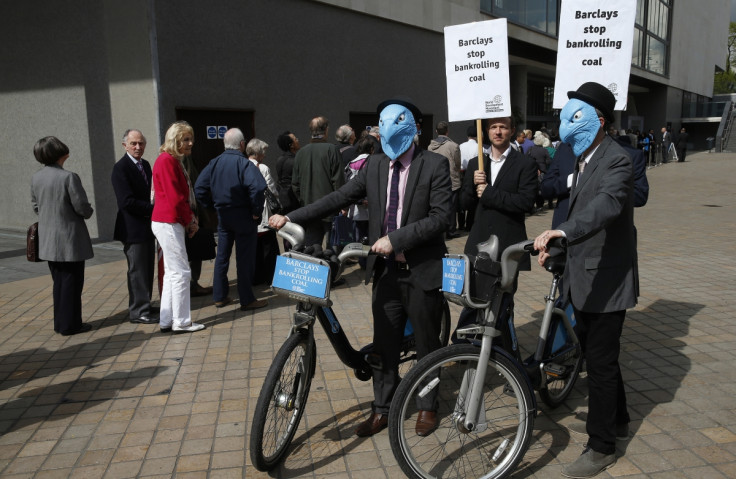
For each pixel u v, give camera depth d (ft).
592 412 9.07
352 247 9.38
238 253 17.58
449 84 13.16
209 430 10.68
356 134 39.52
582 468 8.96
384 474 9.22
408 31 43.19
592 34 11.96
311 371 10.03
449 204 9.50
